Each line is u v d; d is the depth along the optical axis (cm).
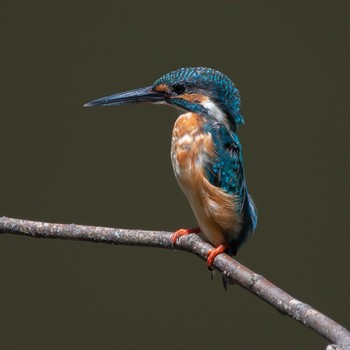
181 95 394
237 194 393
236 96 395
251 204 395
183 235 391
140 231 391
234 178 393
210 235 394
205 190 393
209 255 390
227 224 393
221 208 392
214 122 393
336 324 383
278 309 385
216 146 393
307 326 383
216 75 394
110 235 391
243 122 395
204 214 393
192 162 393
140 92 396
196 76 394
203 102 394
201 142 393
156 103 395
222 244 394
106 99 396
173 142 393
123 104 396
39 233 391
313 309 384
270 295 385
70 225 391
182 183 393
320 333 383
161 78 395
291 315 384
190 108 394
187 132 393
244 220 393
